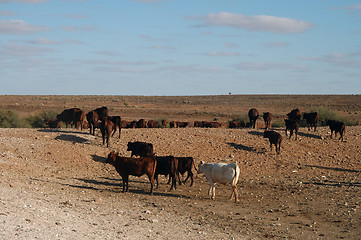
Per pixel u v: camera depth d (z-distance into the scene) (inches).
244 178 768.3
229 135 1039.0
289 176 789.9
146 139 957.2
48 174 679.7
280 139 909.2
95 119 957.8
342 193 650.8
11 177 600.4
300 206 568.7
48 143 852.6
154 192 629.9
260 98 4874.5
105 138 934.4
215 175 595.8
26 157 754.8
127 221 432.8
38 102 3757.4
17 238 296.5
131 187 658.8
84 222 397.7
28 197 478.6
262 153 922.7
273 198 618.2
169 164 637.3
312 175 801.6
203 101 4443.9
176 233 398.6
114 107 3339.1
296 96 5019.7
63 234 331.9
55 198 508.7
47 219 380.8
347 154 956.6
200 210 529.0
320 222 491.2
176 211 514.0
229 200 598.5
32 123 1662.2
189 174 689.6
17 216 368.5
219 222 472.1
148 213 483.5
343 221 494.6
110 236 352.8
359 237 429.1
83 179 685.9
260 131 1101.7
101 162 802.2
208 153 900.0
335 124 1051.9
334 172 829.8
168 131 1050.7
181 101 4365.2
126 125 1387.8
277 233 435.2
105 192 603.2
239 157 892.0
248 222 479.2
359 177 786.2
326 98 4404.5
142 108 3346.5
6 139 846.5
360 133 1135.6
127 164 598.9
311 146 992.2
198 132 1051.9
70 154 808.9
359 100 3983.8
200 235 398.6
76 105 3481.8
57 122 1417.3
